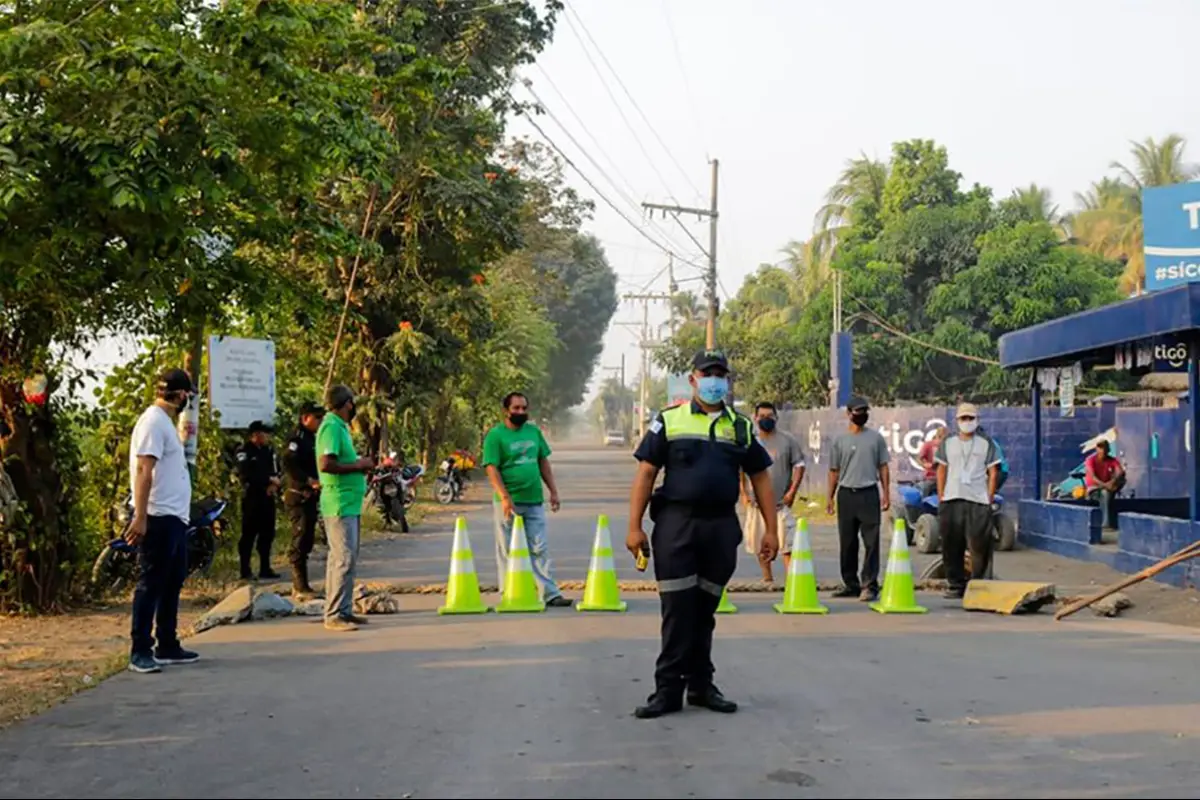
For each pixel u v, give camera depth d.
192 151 9.33
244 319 17.39
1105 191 52.75
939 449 13.04
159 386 8.84
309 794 5.76
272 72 10.09
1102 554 16.45
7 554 11.78
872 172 51.44
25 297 10.59
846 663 9.06
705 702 7.45
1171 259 18.36
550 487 12.41
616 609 11.96
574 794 5.69
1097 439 19.92
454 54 23.33
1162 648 9.81
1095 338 16.30
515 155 37.88
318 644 9.95
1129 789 5.76
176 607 9.12
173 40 10.12
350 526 10.77
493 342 41.19
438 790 5.79
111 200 8.77
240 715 7.40
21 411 11.83
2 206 8.33
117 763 6.35
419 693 8.01
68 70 8.82
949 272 44.38
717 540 7.30
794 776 5.96
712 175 40.97
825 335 45.03
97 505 13.52
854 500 12.89
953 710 7.44
